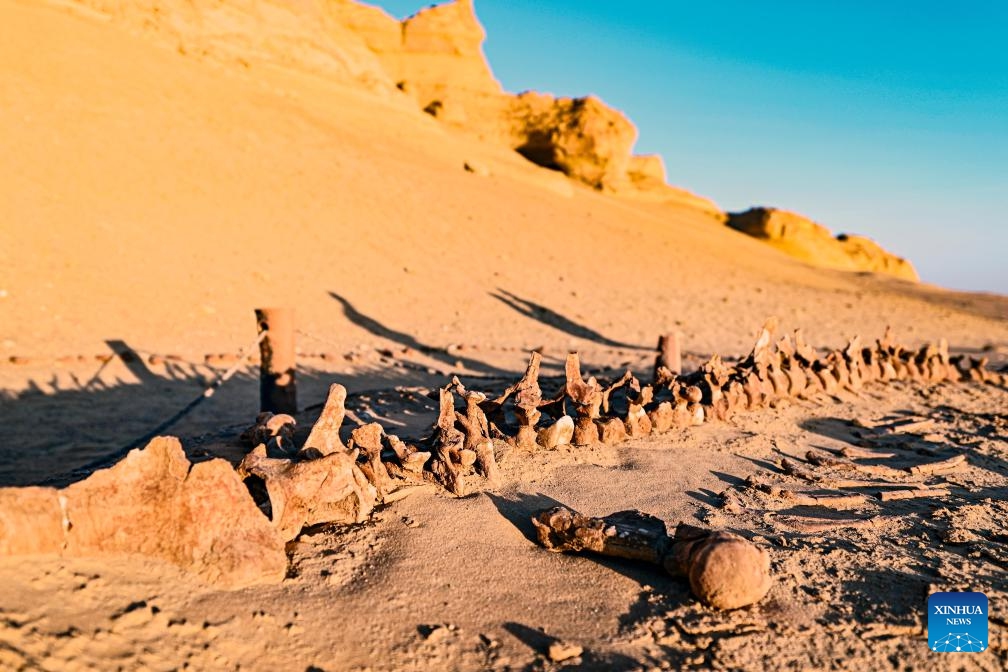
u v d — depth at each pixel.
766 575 3.93
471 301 20.06
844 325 23.86
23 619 2.95
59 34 25.50
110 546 3.68
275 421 5.79
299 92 37.06
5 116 18.77
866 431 8.39
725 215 72.31
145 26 31.27
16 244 14.26
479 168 37.91
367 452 5.14
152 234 17.20
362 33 55.81
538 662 3.39
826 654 3.49
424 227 25.36
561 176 54.34
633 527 4.44
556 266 25.92
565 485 5.54
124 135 21.38
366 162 29.64
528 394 6.45
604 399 7.23
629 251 31.86
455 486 5.20
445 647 3.47
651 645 3.54
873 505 5.73
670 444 6.92
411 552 4.30
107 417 8.42
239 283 16.52
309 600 3.73
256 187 22.67
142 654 3.01
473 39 60.59
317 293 17.48
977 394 11.23
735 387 8.45
